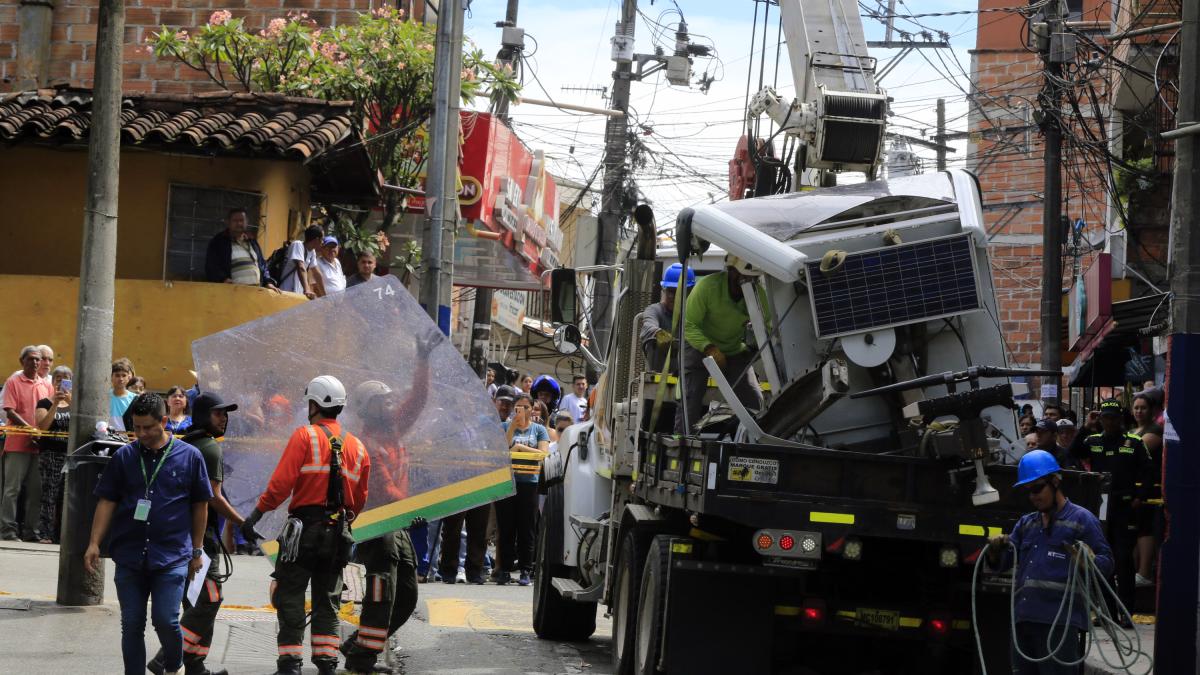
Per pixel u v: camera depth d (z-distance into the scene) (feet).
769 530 59.06
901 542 63.57
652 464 69.72
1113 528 96.73
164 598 55.77
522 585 118.32
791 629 62.85
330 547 60.08
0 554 97.04
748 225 65.46
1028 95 229.25
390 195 169.78
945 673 67.62
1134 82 146.92
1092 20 203.82
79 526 75.87
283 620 60.08
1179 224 68.49
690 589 61.93
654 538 65.87
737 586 62.03
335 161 139.95
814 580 63.62
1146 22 139.85
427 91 167.63
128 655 55.88
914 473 59.93
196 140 120.88
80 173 128.77
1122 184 152.35
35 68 185.37
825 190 69.10
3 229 128.67
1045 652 55.67
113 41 77.66
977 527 60.03
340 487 60.44
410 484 67.10
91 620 73.05
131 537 55.93
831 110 92.48
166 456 56.44
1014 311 226.99
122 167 128.88
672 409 73.26
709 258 77.00
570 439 87.51
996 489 60.39
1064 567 55.62
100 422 76.89
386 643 74.23
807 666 69.00
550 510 85.97
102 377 77.20
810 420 64.34
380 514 66.44
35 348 109.81
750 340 69.87
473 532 118.01
